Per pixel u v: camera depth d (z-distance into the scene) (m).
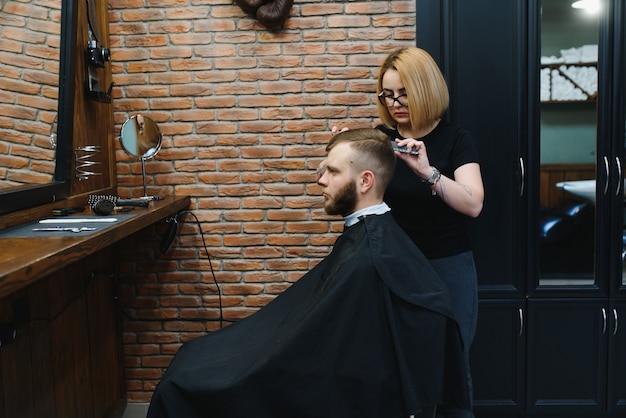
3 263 1.21
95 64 2.43
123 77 2.71
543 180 2.64
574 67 2.57
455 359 1.40
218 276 2.80
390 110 1.98
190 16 2.67
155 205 2.34
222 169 2.74
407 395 1.32
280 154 2.72
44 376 2.00
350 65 2.65
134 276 2.81
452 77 2.51
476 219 2.55
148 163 2.76
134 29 2.69
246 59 2.68
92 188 2.51
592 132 2.60
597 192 2.51
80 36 2.36
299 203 2.74
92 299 2.48
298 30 2.65
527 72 2.48
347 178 1.50
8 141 1.76
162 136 2.74
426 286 1.42
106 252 2.66
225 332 1.57
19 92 1.81
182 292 2.81
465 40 2.49
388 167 1.52
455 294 1.95
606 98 2.47
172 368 1.46
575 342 2.57
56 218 1.96
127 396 2.88
